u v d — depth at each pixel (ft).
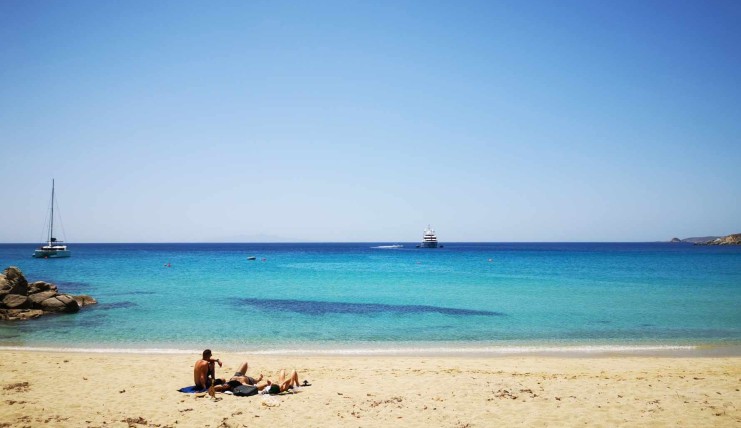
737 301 117.50
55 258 338.75
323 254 528.22
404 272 228.22
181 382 47.50
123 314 98.53
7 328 83.35
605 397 42.22
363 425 34.86
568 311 102.83
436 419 36.19
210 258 395.55
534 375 51.67
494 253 533.96
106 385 45.83
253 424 34.86
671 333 79.71
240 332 80.64
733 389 44.78
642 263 303.07
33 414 35.86
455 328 84.28
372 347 69.97
